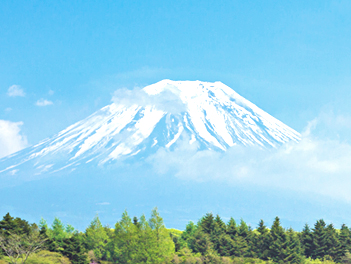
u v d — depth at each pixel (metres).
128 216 89.56
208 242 93.19
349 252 92.62
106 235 92.94
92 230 92.94
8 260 77.06
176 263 84.06
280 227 92.25
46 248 83.69
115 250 87.56
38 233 84.00
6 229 83.81
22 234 81.50
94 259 89.88
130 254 83.81
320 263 87.38
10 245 76.88
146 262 82.31
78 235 93.25
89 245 91.62
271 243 90.50
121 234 87.06
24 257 78.88
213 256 86.44
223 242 94.50
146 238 83.38
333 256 93.06
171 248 85.88
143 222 85.44
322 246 93.50
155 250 82.75
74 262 83.88
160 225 85.62
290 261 86.75
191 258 84.94
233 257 91.44
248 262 86.62
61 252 85.94
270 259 88.50
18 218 88.31
